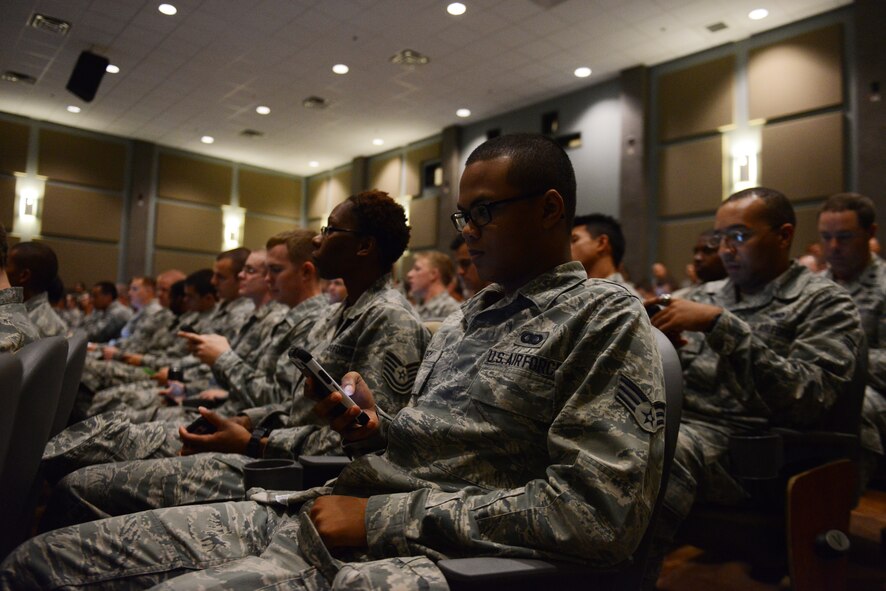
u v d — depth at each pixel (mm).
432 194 10656
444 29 6910
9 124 10141
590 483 749
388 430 1037
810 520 1351
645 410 804
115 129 10773
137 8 6688
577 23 6695
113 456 1678
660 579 1801
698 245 2408
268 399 1972
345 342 1444
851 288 2154
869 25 5992
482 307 1072
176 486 1424
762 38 6848
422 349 1426
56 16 6898
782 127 6660
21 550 977
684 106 7473
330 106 9312
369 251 1548
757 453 1282
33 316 2465
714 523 1433
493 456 892
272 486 1225
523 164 952
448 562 732
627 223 7758
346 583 719
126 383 3035
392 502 846
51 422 1094
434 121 9867
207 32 7145
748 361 1380
